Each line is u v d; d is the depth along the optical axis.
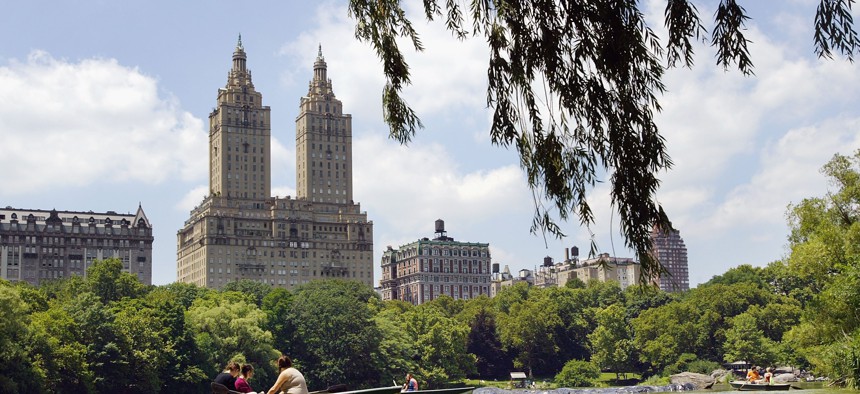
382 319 162.50
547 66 17.58
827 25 15.23
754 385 70.75
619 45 16.97
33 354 93.06
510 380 183.75
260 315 140.75
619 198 17.45
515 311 199.75
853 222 64.06
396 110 19.52
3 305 83.25
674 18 16.62
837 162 66.94
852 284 57.22
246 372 26.08
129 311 112.94
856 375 56.75
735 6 16.09
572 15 17.47
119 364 105.69
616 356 175.62
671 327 169.50
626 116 17.34
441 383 165.62
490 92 18.48
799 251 65.19
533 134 18.22
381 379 152.62
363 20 19.59
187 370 117.12
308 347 151.12
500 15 18.08
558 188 18.08
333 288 173.88
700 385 104.50
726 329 169.12
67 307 110.69
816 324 63.16
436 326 168.38
